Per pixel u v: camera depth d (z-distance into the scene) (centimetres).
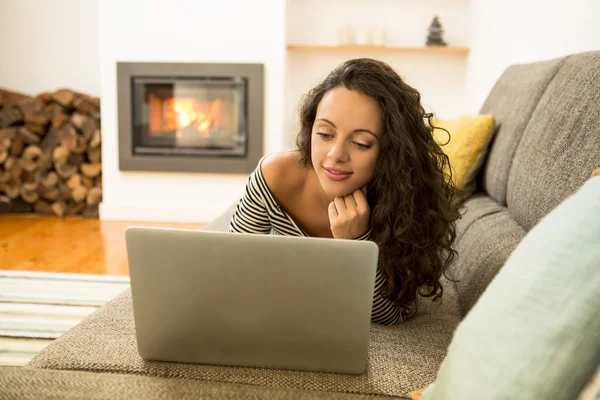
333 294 74
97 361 83
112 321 100
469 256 134
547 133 128
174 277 75
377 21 399
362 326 76
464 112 389
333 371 81
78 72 418
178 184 381
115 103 373
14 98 388
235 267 74
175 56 368
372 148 95
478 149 188
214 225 173
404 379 81
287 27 404
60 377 66
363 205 99
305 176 112
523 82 182
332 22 402
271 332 78
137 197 383
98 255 301
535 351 50
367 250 71
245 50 366
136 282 77
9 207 397
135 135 376
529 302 53
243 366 81
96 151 387
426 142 102
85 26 413
